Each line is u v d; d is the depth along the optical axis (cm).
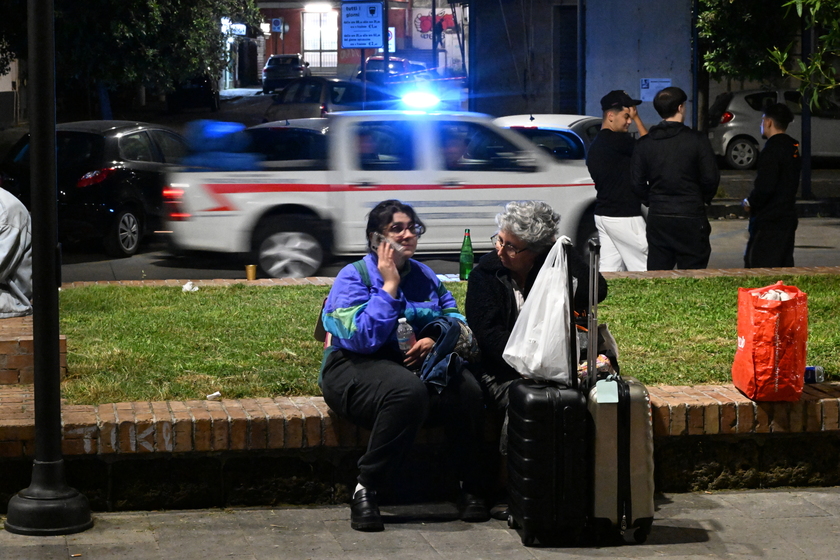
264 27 6831
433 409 594
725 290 1037
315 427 613
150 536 561
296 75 5541
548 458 549
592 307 564
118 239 1560
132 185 1566
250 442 606
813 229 1991
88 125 1595
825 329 880
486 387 616
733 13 2392
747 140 2770
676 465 650
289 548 548
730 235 1919
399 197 1343
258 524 586
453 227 1366
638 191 1093
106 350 777
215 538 560
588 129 1741
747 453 655
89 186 1528
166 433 596
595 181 1177
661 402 641
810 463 663
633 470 552
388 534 573
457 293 1065
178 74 2819
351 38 2480
